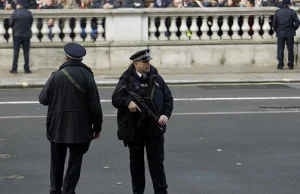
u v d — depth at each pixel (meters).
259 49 64.56
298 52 64.88
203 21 64.25
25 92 52.62
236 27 64.69
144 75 23.19
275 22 62.69
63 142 22.86
